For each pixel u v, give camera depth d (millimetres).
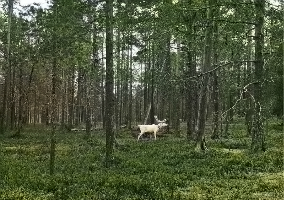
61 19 16641
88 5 16641
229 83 29234
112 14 16766
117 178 12734
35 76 39562
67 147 23375
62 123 40031
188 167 15273
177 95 31266
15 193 10555
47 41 15898
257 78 17844
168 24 17547
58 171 14672
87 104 30844
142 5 16609
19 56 35875
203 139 19875
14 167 15375
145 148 22344
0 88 51625
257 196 10242
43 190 11406
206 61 21078
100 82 43125
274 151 18109
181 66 32500
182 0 16938
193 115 29203
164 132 34469
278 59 17578
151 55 34844
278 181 11945
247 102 25641
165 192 10711
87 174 13766
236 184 11852
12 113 42750
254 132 18344
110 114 17250
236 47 20328
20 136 32250
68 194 10609
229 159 16672
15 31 38062
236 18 16969
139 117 65375
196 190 11133
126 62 36594
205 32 21297
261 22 17453
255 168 14688
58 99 14016
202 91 20625
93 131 40656
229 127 39469
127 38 19125
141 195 10594
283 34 16344
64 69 22375
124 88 54625
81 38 17016
